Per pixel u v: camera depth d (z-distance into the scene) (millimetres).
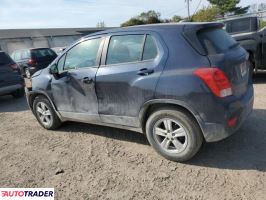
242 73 4086
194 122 3846
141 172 4016
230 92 3711
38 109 5980
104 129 5684
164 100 3908
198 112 3711
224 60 3680
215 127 3697
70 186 3859
